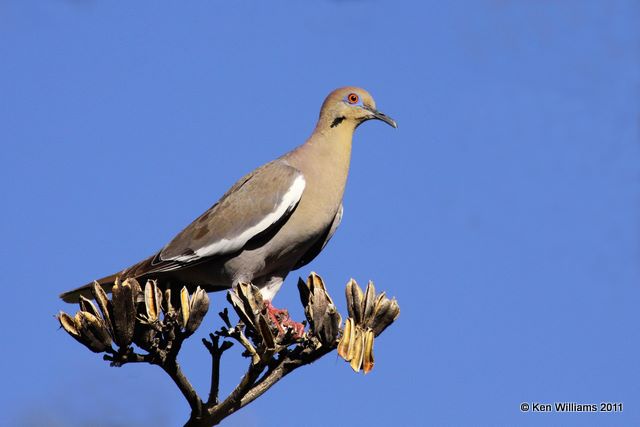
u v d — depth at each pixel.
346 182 12.62
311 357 8.77
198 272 12.05
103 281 11.54
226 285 12.27
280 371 8.78
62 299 11.45
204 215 12.03
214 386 8.43
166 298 8.37
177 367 8.30
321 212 12.16
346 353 8.52
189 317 8.07
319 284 9.28
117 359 8.30
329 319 8.46
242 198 11.91
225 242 11.65
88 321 8.11
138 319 8.18
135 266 11.80
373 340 8.83
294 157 12.45
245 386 8.41
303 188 11.95
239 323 8.56
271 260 12.09
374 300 8.94
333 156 12.50
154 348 8.25
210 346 8.40
